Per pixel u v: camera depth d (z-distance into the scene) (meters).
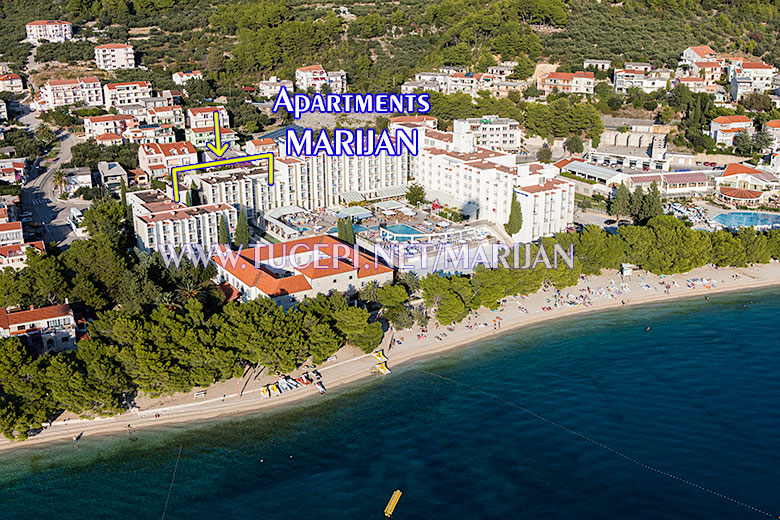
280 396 181.62
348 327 190.50
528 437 165.88
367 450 162.25
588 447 162.00
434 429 169.38
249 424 171.12
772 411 173.38
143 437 166.62
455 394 183.62
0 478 154.12
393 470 155.62
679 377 189.38
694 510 142.75
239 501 147.12
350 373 191.88
